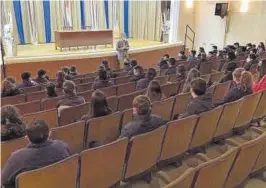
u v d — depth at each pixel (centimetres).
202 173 167
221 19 1255
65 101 363
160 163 285
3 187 196
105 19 1348
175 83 480
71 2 1261
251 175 249
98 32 1042
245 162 212
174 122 271
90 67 948
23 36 1200
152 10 1411
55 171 188
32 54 927
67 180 200
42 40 1245
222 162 178
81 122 278
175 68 640
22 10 1177
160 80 533
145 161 261
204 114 296
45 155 197
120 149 231
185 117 292
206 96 320
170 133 273
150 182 276
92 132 291
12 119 237
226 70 557
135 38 1449
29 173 177
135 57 1034
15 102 432
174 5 1271
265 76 435
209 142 331
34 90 537
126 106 412
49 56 884
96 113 303
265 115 406
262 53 772
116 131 315
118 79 580
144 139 245
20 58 845
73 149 282
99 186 231
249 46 972
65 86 364
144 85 485
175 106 380
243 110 352
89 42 1025
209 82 551
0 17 1115
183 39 1328
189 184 162
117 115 308
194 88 318
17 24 1175
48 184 188
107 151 221
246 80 368
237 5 1198
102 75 510
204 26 1321
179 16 1284
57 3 1242
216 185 191
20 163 193
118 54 966
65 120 344
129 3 1398
